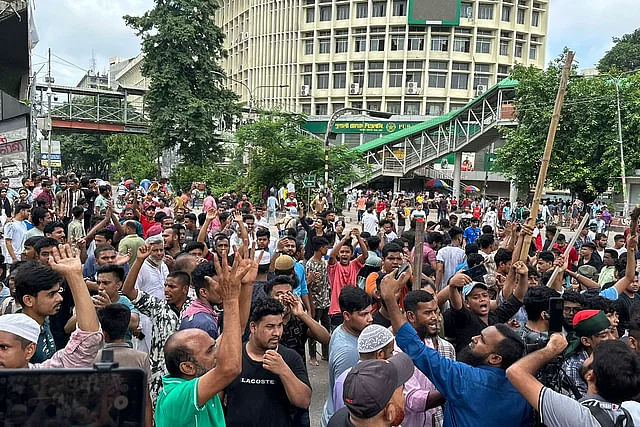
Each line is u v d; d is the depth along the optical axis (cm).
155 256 611
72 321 457
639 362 274
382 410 238
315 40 6091
